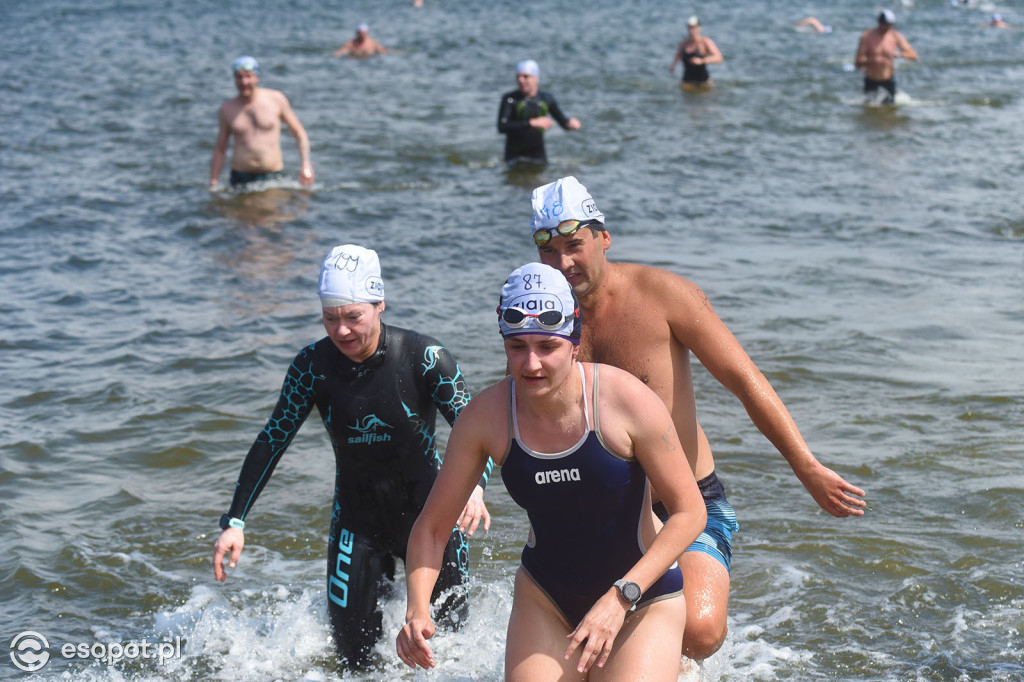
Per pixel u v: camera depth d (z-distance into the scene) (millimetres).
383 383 4363
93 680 4324
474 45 28844
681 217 12242
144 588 5047
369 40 26812
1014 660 4297
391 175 14484
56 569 5176
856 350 7941
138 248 10914
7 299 9266
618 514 3387
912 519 5480
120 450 6484
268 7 39562
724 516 4125
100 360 7883
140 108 19266
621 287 3951
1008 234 11477
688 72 22078
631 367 3932
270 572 5219
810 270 10125
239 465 6328
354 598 4418
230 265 10383
